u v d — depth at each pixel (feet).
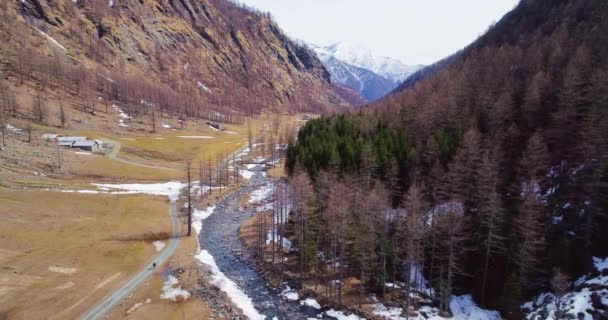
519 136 239.50
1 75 495.82
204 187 382.01
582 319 136.46
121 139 499.51
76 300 182.70
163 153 480.23
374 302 180.34
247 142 620.08
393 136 289.53
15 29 620.08
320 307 182.70
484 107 279.28
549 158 210.38
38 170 342.44
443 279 177.68
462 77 377.50
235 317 177.06
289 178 294.46
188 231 272.51
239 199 357.20
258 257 236.63
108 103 616.80
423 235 189.26
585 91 230.68
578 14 406.00
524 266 160.76
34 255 213.05
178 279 209.97
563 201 184.44
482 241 181.88
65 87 585.22
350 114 432.25
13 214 253.65
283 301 189.78
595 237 164.04
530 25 488.02
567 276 152.87
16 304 171.73
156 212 310.04
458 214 191.31
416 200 193.16
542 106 245.86
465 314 166.81
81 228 257.75
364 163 247.70
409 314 168.14
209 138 605.73
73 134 464.24
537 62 331.16
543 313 147.43
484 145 235.61
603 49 280.92
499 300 162.71
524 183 199.41
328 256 214.48
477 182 200.34
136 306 183.01
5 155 346.13
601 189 168.04
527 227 162.81
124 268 218.38
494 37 545.85
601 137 168.45
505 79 325.62
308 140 327.06
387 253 193.06
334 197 206.08
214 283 206.28
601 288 141.79
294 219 242.37
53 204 284.41
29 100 499.10
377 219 190.49
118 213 295.07
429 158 247.09
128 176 387.34
